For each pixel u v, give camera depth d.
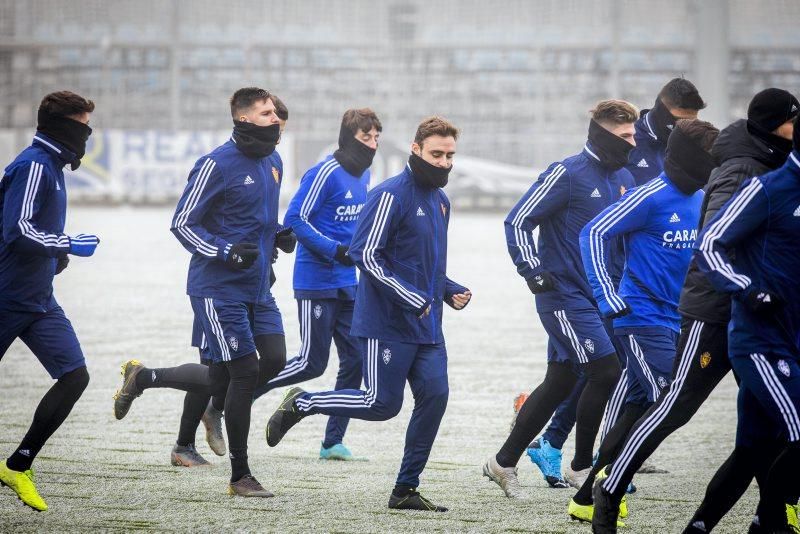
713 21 114.44
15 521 14.77
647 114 19.61
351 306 20.34
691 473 18.48
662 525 14.82
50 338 15.45
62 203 15.81
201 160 17.11
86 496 16.23
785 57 119.19
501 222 95.69
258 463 19.11
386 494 16.64
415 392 15.92
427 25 123.44
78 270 55.53
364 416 16.31
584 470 17.23
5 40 121.75
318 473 18.25
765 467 13.55
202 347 17.95
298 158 115.50
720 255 12.47
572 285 17.19
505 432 21.84
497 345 33.97
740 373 12.92
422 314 15.38
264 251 17.58
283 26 124.06
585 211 17.23
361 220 15.77
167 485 17.06
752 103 13.55
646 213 15.76
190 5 122.81
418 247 15.84
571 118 118.38
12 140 116.88
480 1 122.50
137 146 112.94
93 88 121.88
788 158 12.51
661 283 15.96
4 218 15.07
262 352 18.02
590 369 16.86
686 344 13.73
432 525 14.74
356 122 20.56
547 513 15.53
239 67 121.94
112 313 40.00
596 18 120.69
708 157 15.59
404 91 119.94
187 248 16.86
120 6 122.56
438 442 20.94
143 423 22.31
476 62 119.81
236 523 14.73
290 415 16.73
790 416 12.59
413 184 15.88
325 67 120.88
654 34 119.75
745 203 12.48
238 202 17.12
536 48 119.44
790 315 12.68
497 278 53.53
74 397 15.45
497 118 117.94
